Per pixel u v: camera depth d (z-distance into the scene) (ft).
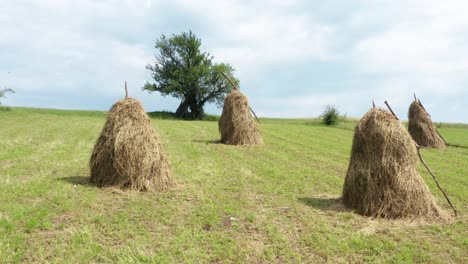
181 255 21.90
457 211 32.27
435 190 40.47
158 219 27.63
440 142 78.69
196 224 26.91
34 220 25.79
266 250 22.82
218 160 54.08
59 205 29.84
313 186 40.04
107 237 24.20
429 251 23.63
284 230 26.43
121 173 34.78
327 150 71.61
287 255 22.43
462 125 163.43
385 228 26.89
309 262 21.86
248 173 45.11
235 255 22.16
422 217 28.78
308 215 29.66
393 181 29.12
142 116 36.27
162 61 240.12
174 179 36.99
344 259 22.21
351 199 31.24
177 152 60.34
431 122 79.00
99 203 30.78
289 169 49.57
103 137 36.09
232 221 27.84
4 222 25.45
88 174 41.60
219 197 34.04
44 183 36.37
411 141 30.04
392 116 31.01
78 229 25.00
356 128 31.45
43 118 134.62
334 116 167.12
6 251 21.42
